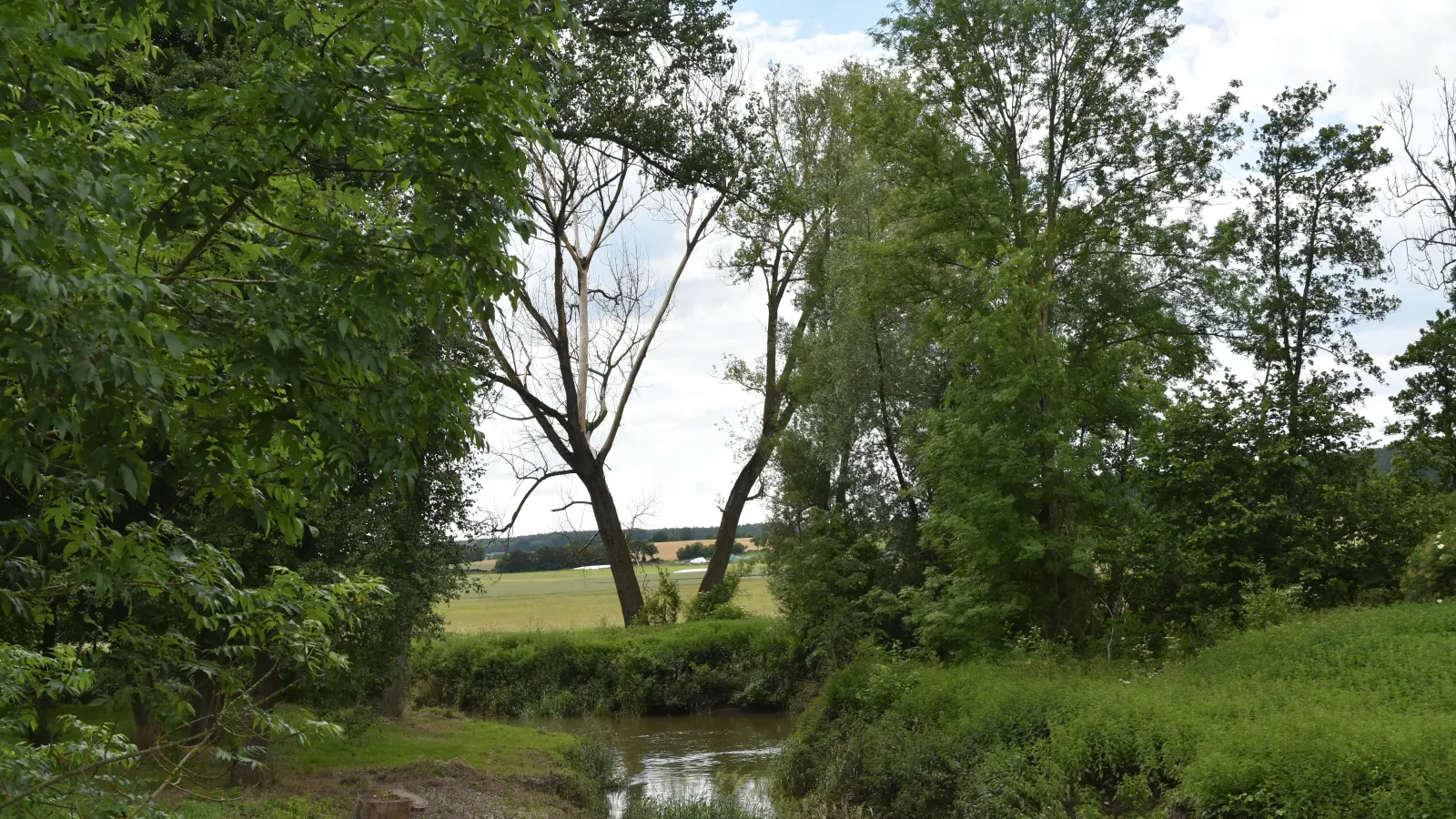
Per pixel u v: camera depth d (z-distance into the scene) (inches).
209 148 241.1
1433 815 391.9
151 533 248.7
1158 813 490.0
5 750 220.8
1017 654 815.7
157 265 264.2
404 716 950.4
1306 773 438.6
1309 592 791.7
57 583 253.3
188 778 536.4
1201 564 827.4
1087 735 574.2
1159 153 1068.5
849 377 1261.1
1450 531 728.3
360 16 250.1
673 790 802.8
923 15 1091.9
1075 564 839.1
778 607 1295.5
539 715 1300.4
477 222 251.8
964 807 597.0
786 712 1269.7
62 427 199.5
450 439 269.9
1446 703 488.4
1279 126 1224.8
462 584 751.7
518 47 260.1
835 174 1465.3
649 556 1606.8
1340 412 900.0
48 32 216.5
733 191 1123.9
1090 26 1064.8
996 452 876.6
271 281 247.6
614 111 1053.2
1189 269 1093.1
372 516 653.3
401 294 250.1
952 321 987.3
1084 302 1082.1
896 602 1168.8
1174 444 900.0
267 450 261.4
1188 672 666.2
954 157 1027.3
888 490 1266.0
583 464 1510.8
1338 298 1215.6
